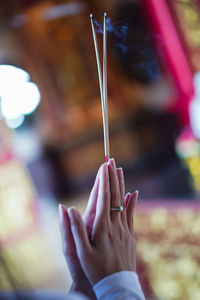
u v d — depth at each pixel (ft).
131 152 14.67
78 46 15.15
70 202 13.21
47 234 8.83
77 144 15.08
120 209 1.52
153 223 5.76
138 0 9.06
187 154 9.35
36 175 13.82
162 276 5.79
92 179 14.60
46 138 14.47
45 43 14.94
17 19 14.64
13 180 8.93
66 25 14.82
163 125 13.50
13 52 14.84
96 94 15.53
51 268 7.84
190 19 7.57
